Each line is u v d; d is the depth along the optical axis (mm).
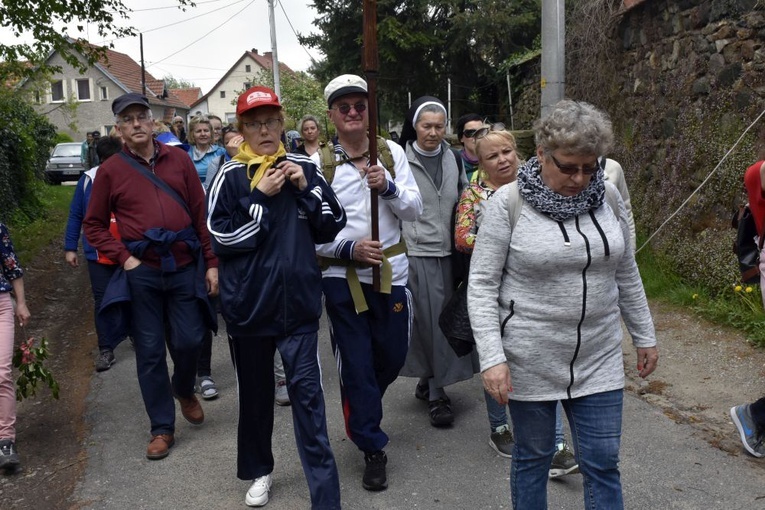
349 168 3748
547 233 2471
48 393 5336
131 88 49125
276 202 3193
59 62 47906
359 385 3637
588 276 2494
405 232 4219
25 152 14852
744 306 5797
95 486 3828
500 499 3516
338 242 3631
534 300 2527
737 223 3982
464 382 5152
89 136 21953
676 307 6359
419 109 4242
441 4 20156
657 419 4312
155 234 4066
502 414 4000
